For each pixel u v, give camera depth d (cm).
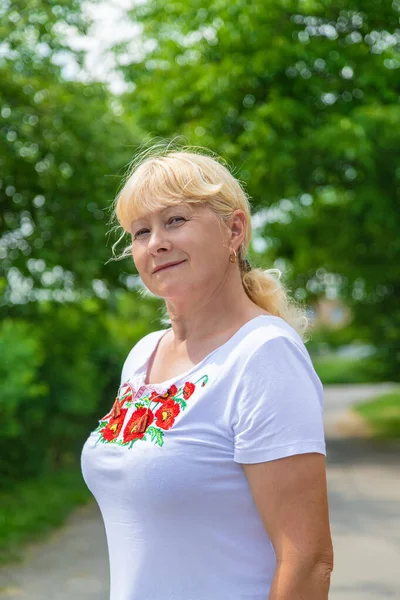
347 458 1262
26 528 732
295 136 1314
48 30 1085
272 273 201
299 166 1359
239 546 163
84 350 1159
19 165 1145
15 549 663
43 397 1012
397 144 1274
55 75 1145
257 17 1323
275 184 1394
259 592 163
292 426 158
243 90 1393
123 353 1267
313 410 161
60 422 1056
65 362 1109
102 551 661
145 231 181
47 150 1109
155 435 167
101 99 1177
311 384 165
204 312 179
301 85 1338
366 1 1364
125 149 1156
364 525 757
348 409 2262
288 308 196
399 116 1235
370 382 1922
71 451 1158
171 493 163
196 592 162
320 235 1578
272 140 1284
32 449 1005
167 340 193
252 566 163
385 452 1321
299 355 166
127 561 168
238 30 1338
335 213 1545
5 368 820
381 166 1347
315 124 1323
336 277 1733
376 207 1333
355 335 1869
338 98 1373
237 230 182
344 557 634
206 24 1389
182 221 176
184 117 1435
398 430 1641
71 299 1195
